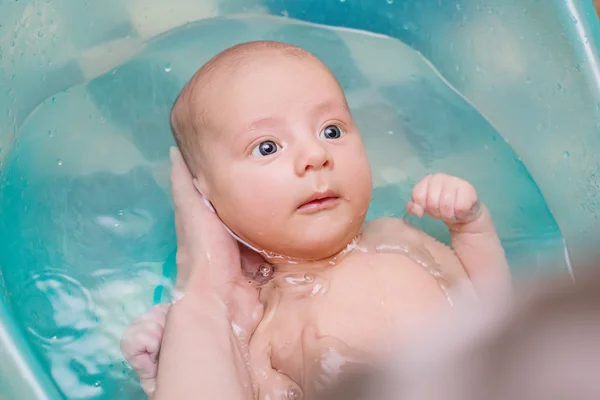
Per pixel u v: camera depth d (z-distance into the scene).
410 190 1.32
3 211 1.17
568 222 1.21
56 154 1.29
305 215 1.05
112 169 1.30
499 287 1.09
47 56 1.32
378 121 1.41
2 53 1.22
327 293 1.06
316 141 1.05
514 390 0.24
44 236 1.20
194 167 1.18
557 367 0.23
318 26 1.53
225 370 0.91
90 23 1.37
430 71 1.48
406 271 1.09
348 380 0.51
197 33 1.46
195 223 1.16
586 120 1.19
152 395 0.90
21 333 0.93
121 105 1.37
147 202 1.29
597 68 1.18
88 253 1.21
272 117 1.05
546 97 1.26
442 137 1.38
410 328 0.89
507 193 1.29
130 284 1.19
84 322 1.12
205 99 1.11
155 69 1.41
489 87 1.38
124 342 1.01
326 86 1.09
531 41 1.28
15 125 1.26
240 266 1.15
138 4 1.41
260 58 1.11
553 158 1.25
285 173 1.04
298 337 1.02
